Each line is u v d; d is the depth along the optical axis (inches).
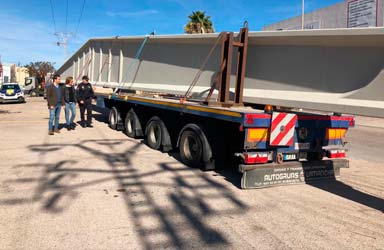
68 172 239.5
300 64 206.8
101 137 396.5
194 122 274.7
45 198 186.1
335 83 187.6
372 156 355.6
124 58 422.9
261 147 214.1
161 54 344.5
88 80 492.7
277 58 221.6
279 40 215.2
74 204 178.7
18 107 845.8
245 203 190.7
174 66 324.8
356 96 176.7
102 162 272.4
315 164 240.7
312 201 198.7
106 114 693.3
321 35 187.3
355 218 174.7
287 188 223.0
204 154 247.8
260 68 233.9
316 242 145.9
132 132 388.5
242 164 216.2
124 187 210.8
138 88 386.3
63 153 301.3
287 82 215.2
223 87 252.4
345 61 182.4
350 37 174.4
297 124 225.0
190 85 293.4
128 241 140.5
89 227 151.9
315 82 197.9
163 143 307.1
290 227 160.6
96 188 206.4
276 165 223.3
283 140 217.2
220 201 192.5
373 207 192.5
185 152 269.4
